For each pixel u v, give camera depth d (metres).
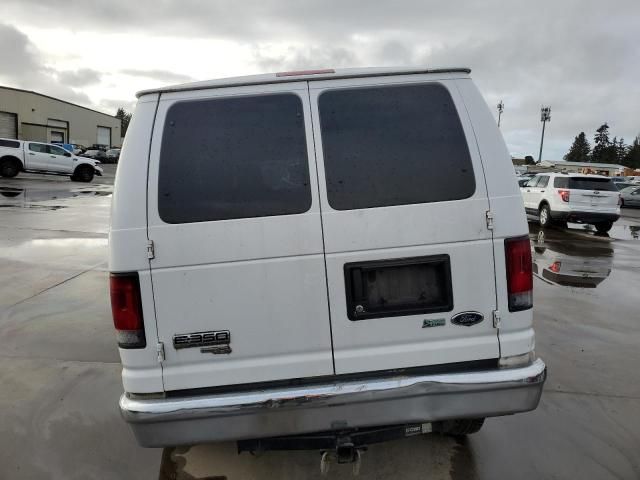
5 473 3.12
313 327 2.48
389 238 2.47
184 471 3.14
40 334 5.24
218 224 2.42
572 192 14.70
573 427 3.58
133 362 2.43
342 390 2.42
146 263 2.40
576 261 9.91
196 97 2.55
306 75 2.61
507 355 2.57
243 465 3.18
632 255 10.88
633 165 115.88
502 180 2.55
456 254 2.51
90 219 13.02
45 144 26.25
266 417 2.42
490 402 2.51
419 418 2.49
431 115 2.59
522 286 2.55
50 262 8.22
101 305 6.15
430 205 2.49
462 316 2.53
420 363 2.53
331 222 2.46
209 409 2.38
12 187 21.91
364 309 2.49
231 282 2.43
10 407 3.85
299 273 2.45
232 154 2.49
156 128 2.50
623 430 3.55
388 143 2.54
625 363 4.70
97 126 69.44
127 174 2.44
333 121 2.55
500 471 3.10
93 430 3.56
